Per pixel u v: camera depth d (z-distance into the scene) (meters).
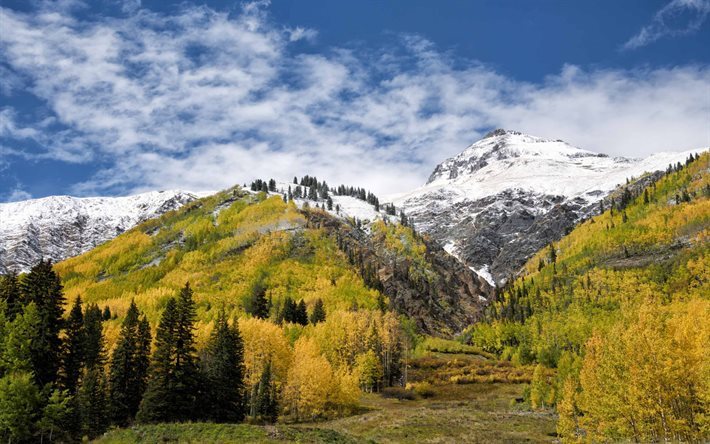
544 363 148.12
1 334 54.75
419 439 68.12
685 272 178.00
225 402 78.56
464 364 150.75
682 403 46.03
